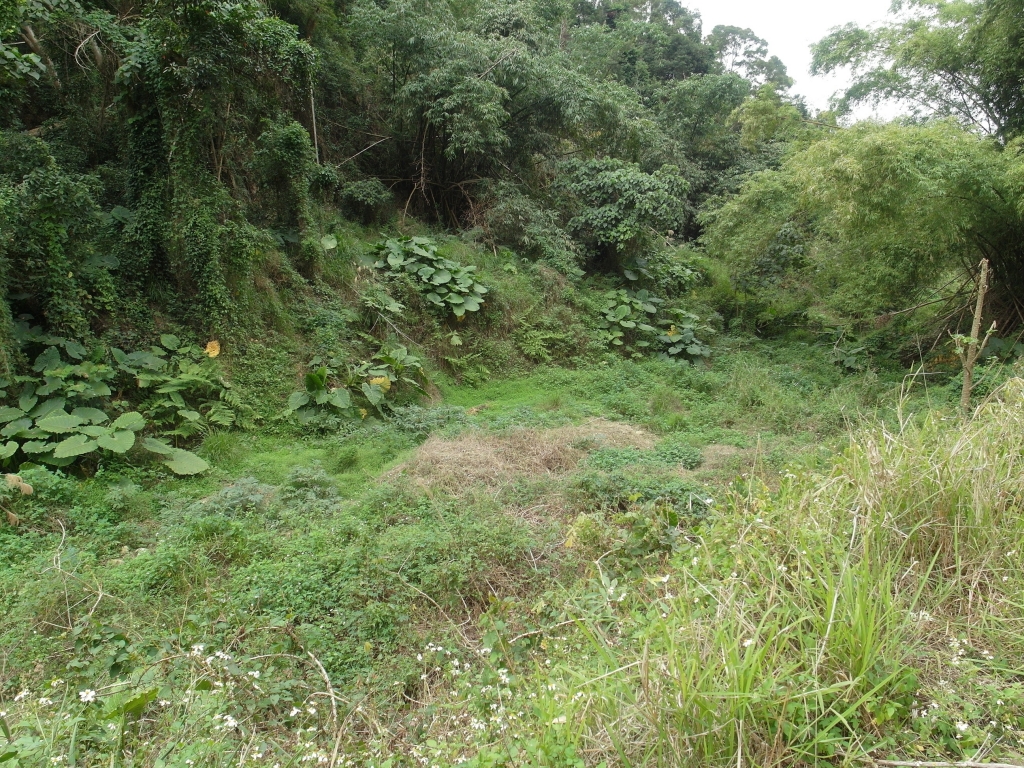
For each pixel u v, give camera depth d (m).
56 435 5.67
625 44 21.88
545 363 10.41
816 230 12.96
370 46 11.75
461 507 5.06
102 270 6.99
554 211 12.72
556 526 4.71
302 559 4.14
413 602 3.79
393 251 10.13
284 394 7.57
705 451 6.94
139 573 3.94
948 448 3.57
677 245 17.08
